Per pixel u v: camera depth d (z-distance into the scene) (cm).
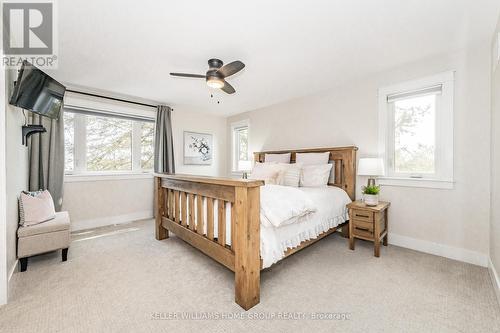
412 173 262
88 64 252
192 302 157
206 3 156
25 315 142
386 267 210
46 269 205
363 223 246
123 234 312
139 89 337
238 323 136
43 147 291
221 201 177
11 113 187
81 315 142
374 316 142
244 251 149
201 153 489
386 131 277
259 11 165
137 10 163
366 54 233
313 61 248
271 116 427
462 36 200
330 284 181
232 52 226
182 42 207
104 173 365
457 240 227
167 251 249
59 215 247
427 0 154
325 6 160
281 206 177
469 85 219
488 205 209
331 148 319
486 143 210
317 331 129
